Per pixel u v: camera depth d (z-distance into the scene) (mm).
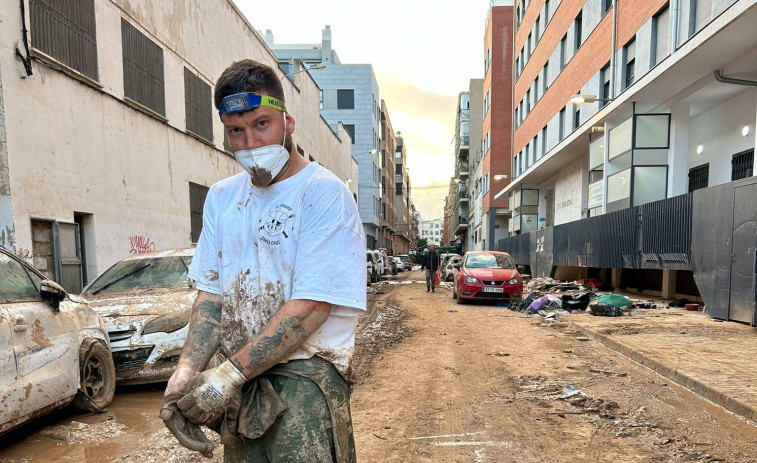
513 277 12625
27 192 6887
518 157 28844
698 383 4559
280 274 1315
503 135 36312
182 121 12273
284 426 1255
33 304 3582
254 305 1337
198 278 1521
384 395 4645
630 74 13375
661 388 4730
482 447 3367
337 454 1294
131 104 9805
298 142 24219
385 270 34781
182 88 12312
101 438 3580
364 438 3566
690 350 5922
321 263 1271
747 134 10625
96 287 5777
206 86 13875
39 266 7195
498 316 10367
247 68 1321
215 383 1173
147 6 10555
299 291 1252
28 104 6941
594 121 14828
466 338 7648
